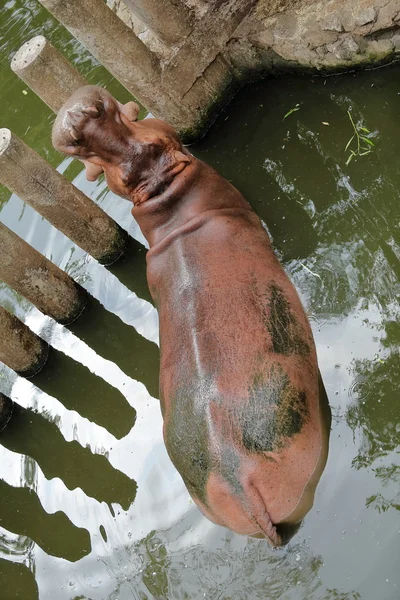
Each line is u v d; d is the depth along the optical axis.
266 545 6.62
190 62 8.33
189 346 6.55
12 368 8.16
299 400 6.39
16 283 7.95
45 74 7.66
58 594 7.17
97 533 7.31
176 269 6.95
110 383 8.07
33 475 7.88
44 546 7.45
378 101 8.02
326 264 7.46
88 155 7.26
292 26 8.07
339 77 8.20
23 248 7.88
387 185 7.66
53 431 8.04
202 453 6.25
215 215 7.16
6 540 7.62
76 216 8.00
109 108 7.20
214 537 6.84
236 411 6.27
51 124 9.51
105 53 8.02
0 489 7.89
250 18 8.27
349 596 6.30
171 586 6.83
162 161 7.27
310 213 7.83
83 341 8.30
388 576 6.27
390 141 7.85
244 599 6.55
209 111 8.59
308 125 8.26
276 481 6.21
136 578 6.98
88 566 7.20
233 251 6.95
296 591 6.45
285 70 8.43
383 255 7.32
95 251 8.26
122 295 8.35
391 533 6.38
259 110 8.53
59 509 7.61
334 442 6.74
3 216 9.14
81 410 8.03
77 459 7.80
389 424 6.71
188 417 6.35
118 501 7.37
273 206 8.02
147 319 8.20
